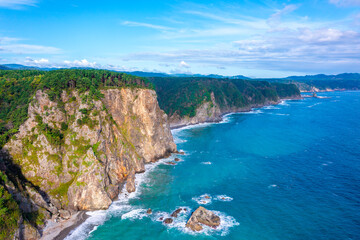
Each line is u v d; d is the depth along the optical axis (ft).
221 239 184.65
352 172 298.76
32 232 178.81
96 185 223.51
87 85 282.36
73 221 203.62
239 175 295.48
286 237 185.98
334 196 242.78
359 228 193.77
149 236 187.83
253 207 226.17
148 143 337.72
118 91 323.16
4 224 161.68
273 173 299.99
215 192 254.88
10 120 250.57
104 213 216.74
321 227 196.34
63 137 250.78
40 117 247.09
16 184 196.54
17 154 227.20
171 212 219.41
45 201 206.39
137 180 281.54
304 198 240.32
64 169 235.81
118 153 278.67
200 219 202.80
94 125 258.37
